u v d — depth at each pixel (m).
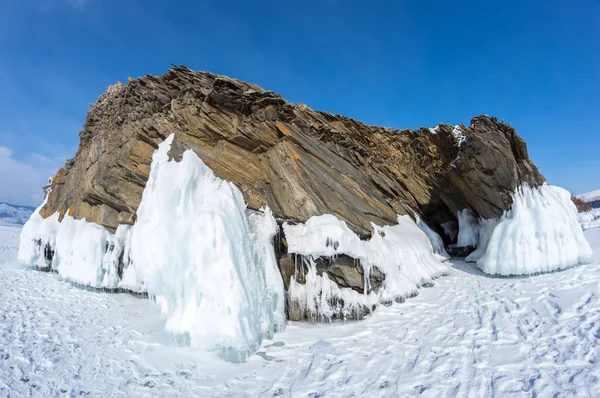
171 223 7.71
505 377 5.35
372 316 9.01
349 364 6.54
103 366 6.73
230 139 10.59
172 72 13.09
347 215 10.36
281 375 6.36
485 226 13.37
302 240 9.34
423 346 6.98
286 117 11.90
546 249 10.62
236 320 6.90
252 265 8.09
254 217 9.29
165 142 10.38
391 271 10.20
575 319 6.83
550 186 11.73
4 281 13.34
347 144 13.90
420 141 16.11
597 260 10.77
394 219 12.60
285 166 10.38
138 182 11.66
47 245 15.58
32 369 6.53
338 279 9.24
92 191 12.87
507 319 7.58
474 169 12.58
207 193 8.34
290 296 9.06
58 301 10.92
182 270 7.47
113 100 15.29
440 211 16.06
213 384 6.12
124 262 11.90
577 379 4.96
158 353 7.22
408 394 5.32
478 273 12.02
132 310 10.12
